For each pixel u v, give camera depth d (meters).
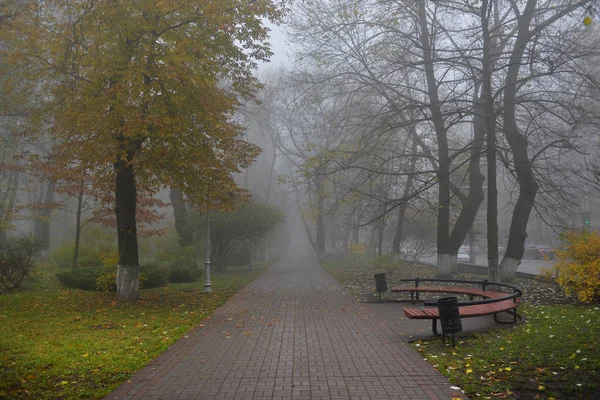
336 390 6.13
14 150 26.92
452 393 5.95
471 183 23.28
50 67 15.05
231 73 16.27
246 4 14.69
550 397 5.61
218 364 7.48
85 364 7.30
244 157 17.14
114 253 21.19
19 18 15.54
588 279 12.66
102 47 14.26
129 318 12.04
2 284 17.75
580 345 7.86
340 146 21.03
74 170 15.34
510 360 7.28
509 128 17.78
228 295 17.72
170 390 6.18
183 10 13.77
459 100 15.12
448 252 22.20
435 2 15.36
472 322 11.00
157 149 13.92
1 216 27.27
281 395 5.96
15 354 7.84
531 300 14.30
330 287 20.55
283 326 10.84
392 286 20.41
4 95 17.28
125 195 15.65
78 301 15.22
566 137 16.14
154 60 13.92
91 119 13.37
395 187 27.39
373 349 8.41
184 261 25.11
